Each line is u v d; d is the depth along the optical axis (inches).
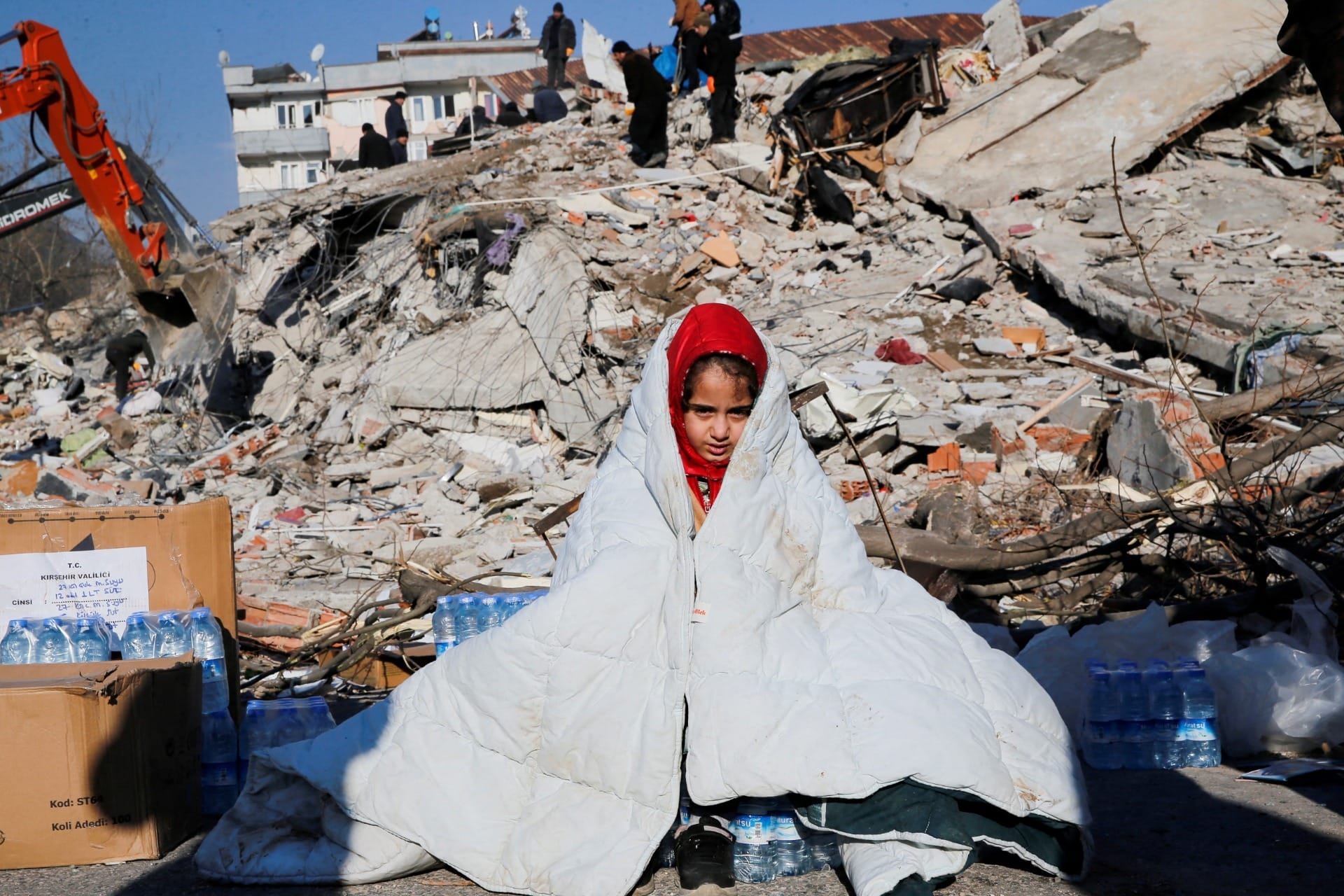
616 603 109.5
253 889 113.9
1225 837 121.3
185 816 133.6
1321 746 156.0
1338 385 298.4
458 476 447.2
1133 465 317.7
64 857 122.6
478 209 613.0
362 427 499.8
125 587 157.4
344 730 118.6
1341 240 504.7
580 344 489.4
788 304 538.3
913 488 346.9
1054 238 537.6
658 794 106.7
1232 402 314.5
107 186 546.3
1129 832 124.9
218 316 559.5
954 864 101.7
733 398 111.5
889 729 103.0
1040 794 104.7
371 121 2111.2
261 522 408.5
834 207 609.3
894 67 642.8
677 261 576.1
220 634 152.9
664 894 109.3
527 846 109.2
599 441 457.4
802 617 112.0
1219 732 156.3
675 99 773.3
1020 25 746.2
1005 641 199.6
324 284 644.7
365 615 261.4
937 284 537.3
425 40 2237.9
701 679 107.1
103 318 989.8
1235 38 642.8
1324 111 612.7
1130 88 636.1
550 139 774.5
